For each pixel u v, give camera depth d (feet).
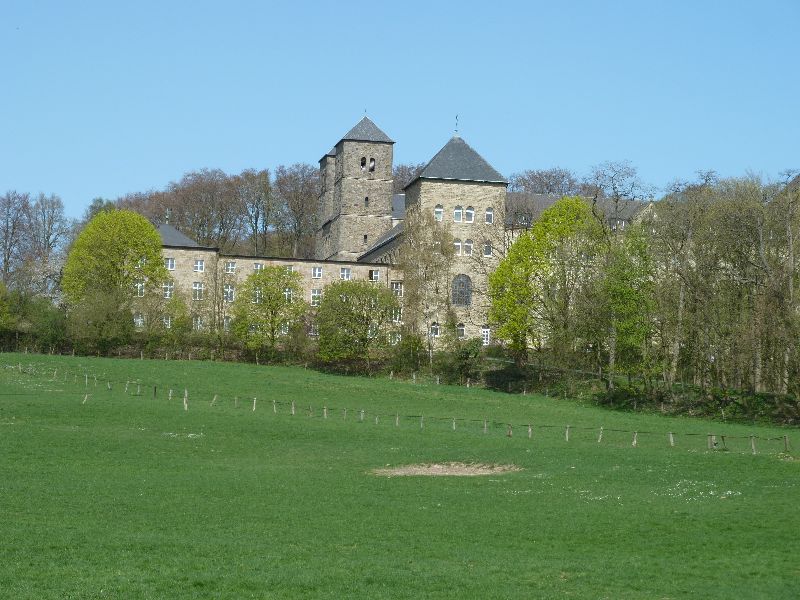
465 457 191.31
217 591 89.04
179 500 135.95
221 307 445.78
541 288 343.05
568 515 129.90
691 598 89.25
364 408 286.46
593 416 280.31
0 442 185.88
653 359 303.89
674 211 313.73
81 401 256.73
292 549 106.52
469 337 418.72
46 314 412.36
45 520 118.32
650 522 124.88
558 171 638.94
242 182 643.45
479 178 437.58
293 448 200.54
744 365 287.07
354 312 376.48
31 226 559.38
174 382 320.09
